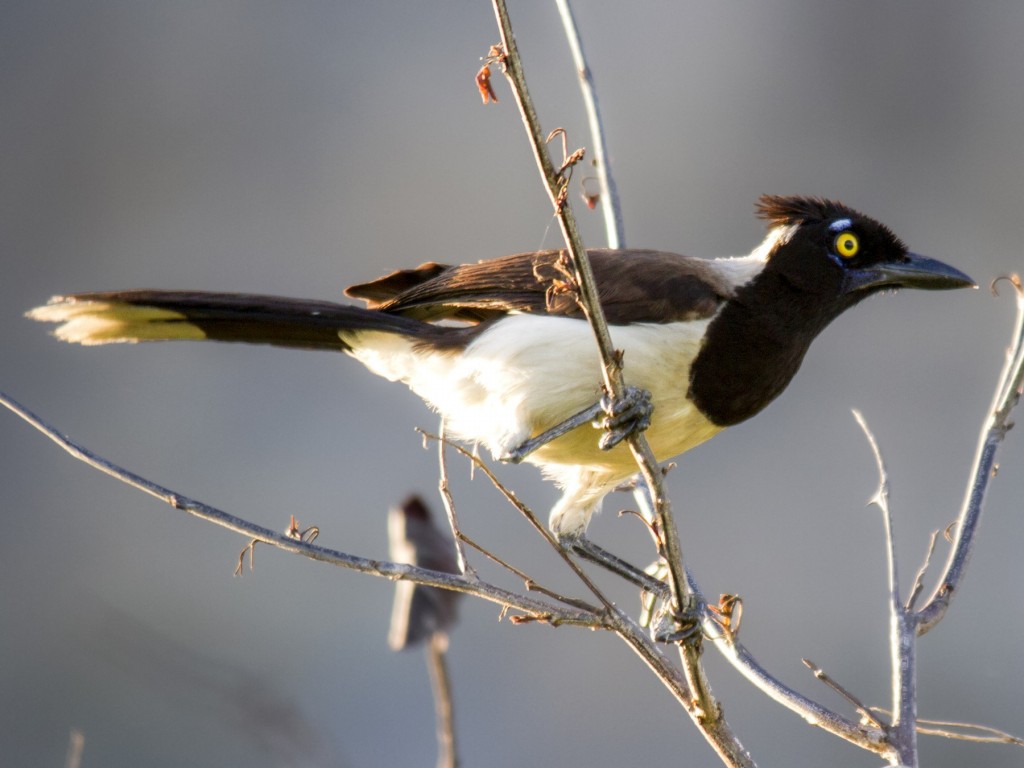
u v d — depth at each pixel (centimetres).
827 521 1731
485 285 762
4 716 1496
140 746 1373
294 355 1911
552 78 2297
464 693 1523
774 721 1501
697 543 1712
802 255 758
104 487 1859
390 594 1661
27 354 2041
